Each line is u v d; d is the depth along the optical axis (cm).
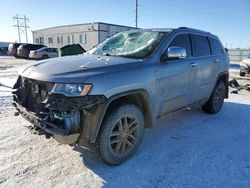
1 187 275
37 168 316
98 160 340
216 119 539
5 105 598
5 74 1262
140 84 331
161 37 400
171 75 390
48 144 382
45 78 290
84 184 287
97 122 291
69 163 330
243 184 295
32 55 2595
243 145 406
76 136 285
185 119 532
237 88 948
